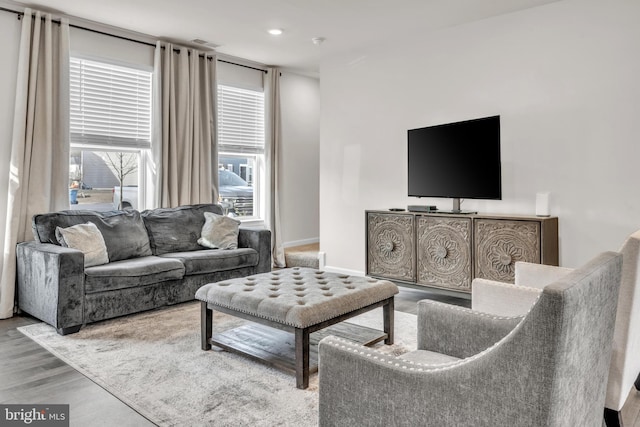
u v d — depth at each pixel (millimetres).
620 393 1678
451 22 4293
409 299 4398
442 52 4488
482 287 2217
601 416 1418
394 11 4020
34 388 2412
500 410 1088
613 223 3543
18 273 3783
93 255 3641
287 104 6426
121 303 3590
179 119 5023
